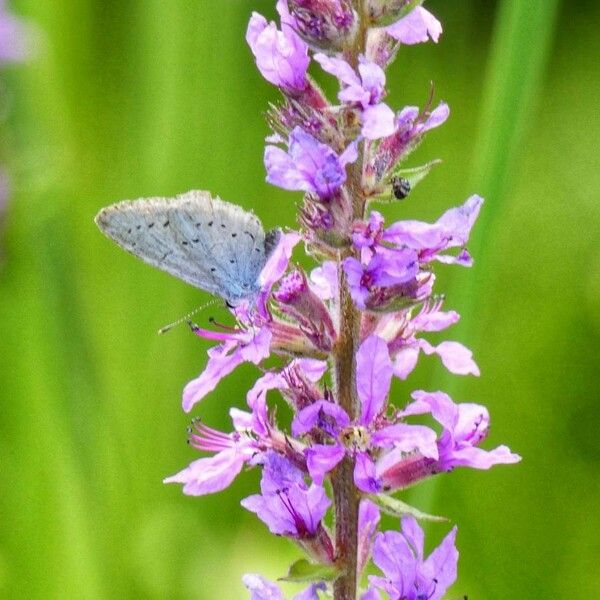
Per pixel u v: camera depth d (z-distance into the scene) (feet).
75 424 1.77
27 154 1.80
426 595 1.50
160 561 1.79
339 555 1.52
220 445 1.52
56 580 1.77
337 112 1.50
